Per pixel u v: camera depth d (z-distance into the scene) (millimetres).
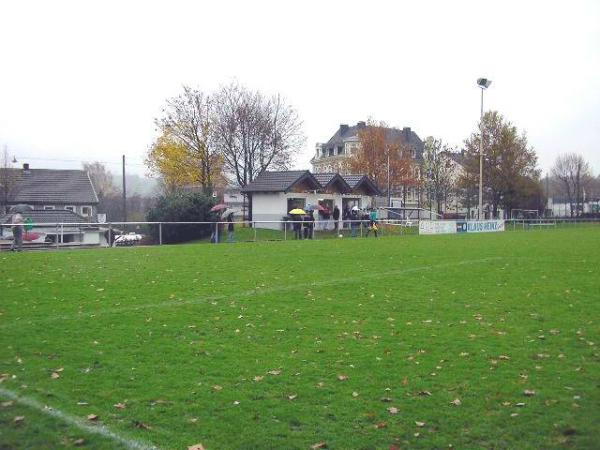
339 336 9477
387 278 16125
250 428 5742
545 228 58125
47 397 6516
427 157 78750
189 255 22391
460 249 26484
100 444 5359
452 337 9406
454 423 5887
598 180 134000
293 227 39344
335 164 94125
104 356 8156
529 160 71062
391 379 7258
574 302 12445
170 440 5461
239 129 56094
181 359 8062
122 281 14883
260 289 13961
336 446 5371
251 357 8211
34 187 69125
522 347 8766
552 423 5855
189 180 55219
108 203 97188
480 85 51625
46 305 11570
